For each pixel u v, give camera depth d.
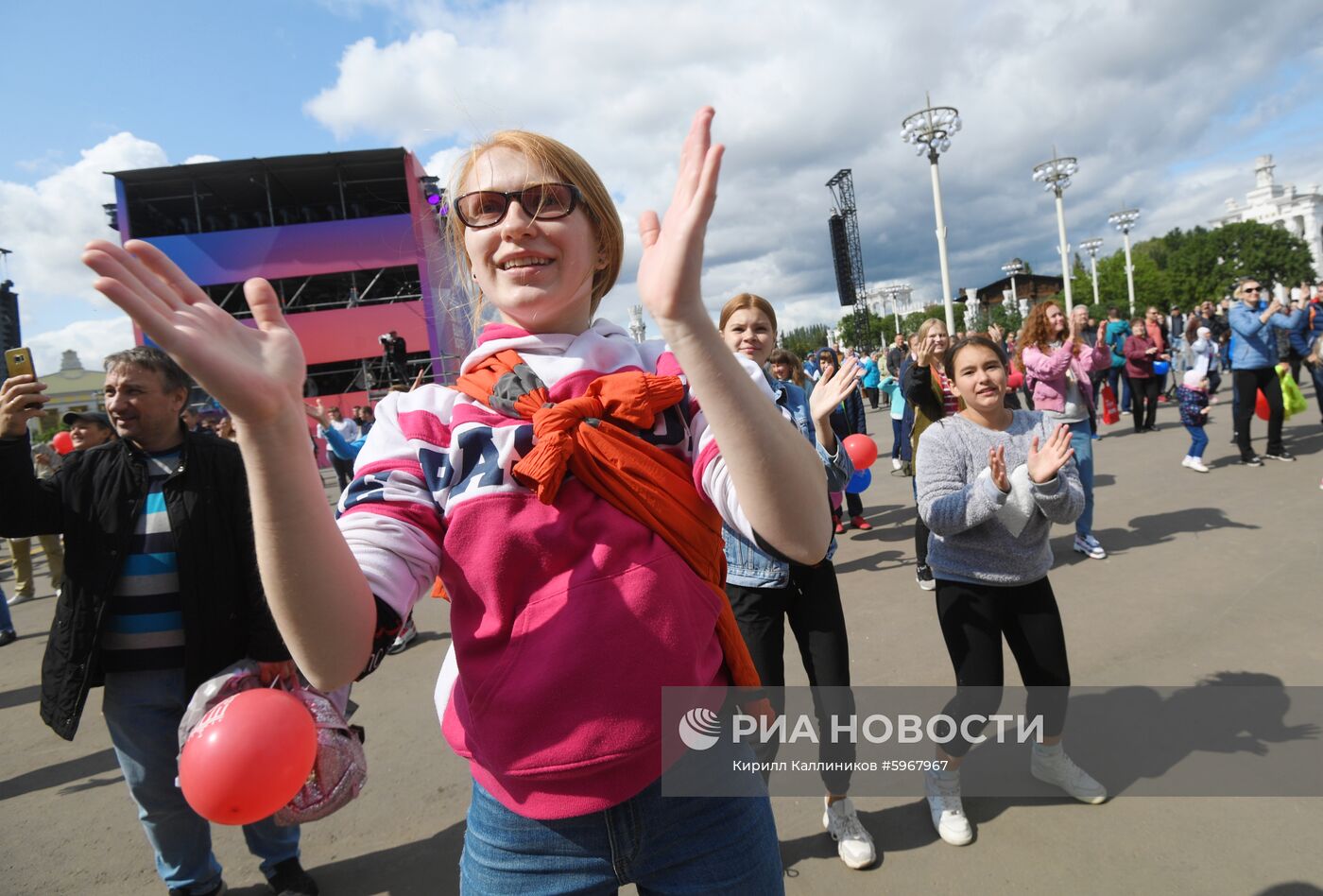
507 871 1.08
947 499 2.41
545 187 1.08
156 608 2.24
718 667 1.11
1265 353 7.23
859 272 24.83
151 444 2.31
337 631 0.84
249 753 1.09
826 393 2.45
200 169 24.02
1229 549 4.83
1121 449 9.09
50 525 2.24
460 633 1.01
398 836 2.80
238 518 2.25
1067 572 4.82
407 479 1.02
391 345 15.26
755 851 1.13
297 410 0.80
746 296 2.82
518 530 0.97
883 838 2.48
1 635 6.21
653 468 1.02
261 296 0.83
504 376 1.06
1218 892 2.09
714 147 0.78
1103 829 2.39
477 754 1.05
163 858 2.32
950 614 2.50
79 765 3.73
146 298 0.72
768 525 0.88
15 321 8.95
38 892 2.68
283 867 2.47
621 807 1.04
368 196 27.14
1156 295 58.44
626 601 0.97
